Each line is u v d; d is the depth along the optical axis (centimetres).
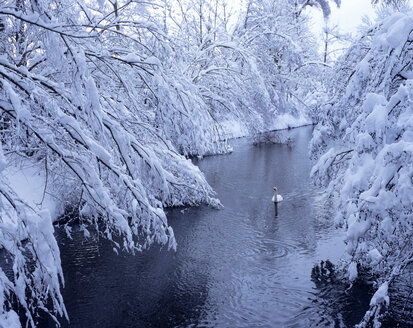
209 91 1883
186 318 755
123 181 682
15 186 1119
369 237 702
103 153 643
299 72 3494
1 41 812
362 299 786
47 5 611
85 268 982
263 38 2717
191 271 952
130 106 1084
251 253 1038
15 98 550
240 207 1447
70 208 1298
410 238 655
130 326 737
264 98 2030
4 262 997
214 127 1717
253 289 852
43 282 557
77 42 629
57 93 676
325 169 900
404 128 640
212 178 1903
